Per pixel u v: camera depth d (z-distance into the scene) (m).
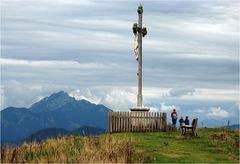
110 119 43.72
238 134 40.12
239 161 28.98
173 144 34.75
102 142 32.44
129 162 27.81
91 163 26.80
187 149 32.78
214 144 34.72
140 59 46.25
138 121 43.34
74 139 35.53
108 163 26.78
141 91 45.81
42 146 32.97
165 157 29.75
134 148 31.38
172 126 44.31
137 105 45.38
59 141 34.31
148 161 28.48
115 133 42.09
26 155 30.53
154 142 35.50
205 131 42.69
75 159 28.45
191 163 28.12
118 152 29.39
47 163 27.80
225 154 31.27
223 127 45.00
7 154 29.73
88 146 31.28
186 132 41.34
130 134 40.69
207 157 30.06
